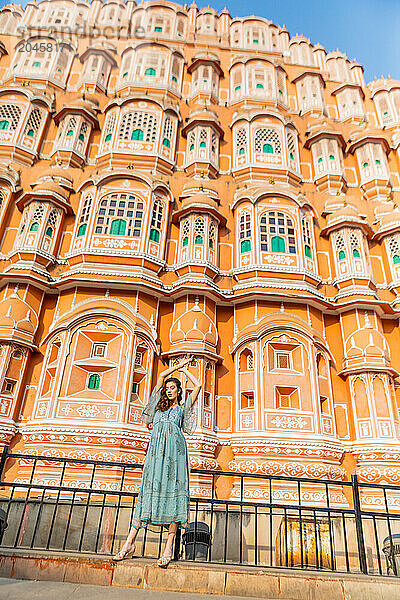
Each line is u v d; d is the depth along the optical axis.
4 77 21.02
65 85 21.33
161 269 14.66
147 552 9.06
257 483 11.60
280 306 14.28
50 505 9.18
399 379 14.53
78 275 13.61
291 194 16.20
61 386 12.23
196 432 12.12
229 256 15.76
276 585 5.04
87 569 5.09
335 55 25.22
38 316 13.76
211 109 20.45
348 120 21.95
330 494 11.64
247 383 13.27
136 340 13.09
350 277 15.22
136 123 18.67
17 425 12.23
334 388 14.13
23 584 4.73
